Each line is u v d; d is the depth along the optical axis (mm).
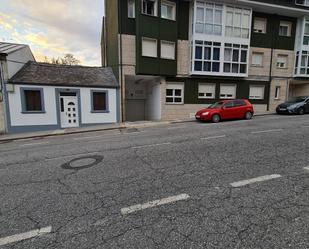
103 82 16891
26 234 2951
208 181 4410
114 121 16953
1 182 4977
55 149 8492
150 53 17172
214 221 3045
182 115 18609
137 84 21953
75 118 16031
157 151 7008
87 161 6301
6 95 14141
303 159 5504
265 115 17766
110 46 20297
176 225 2996
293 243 2543
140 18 16391
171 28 17469
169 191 4047
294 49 21234
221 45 18312
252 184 4160
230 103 15047
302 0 21156
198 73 18094
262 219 3039
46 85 14992
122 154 6871
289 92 24344
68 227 3066
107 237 2807
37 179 5039
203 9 17734
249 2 18109
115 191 4156
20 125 14609
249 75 20047
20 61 15898
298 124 11203
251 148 6754
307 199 3529
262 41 20219
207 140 8273
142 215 3283
